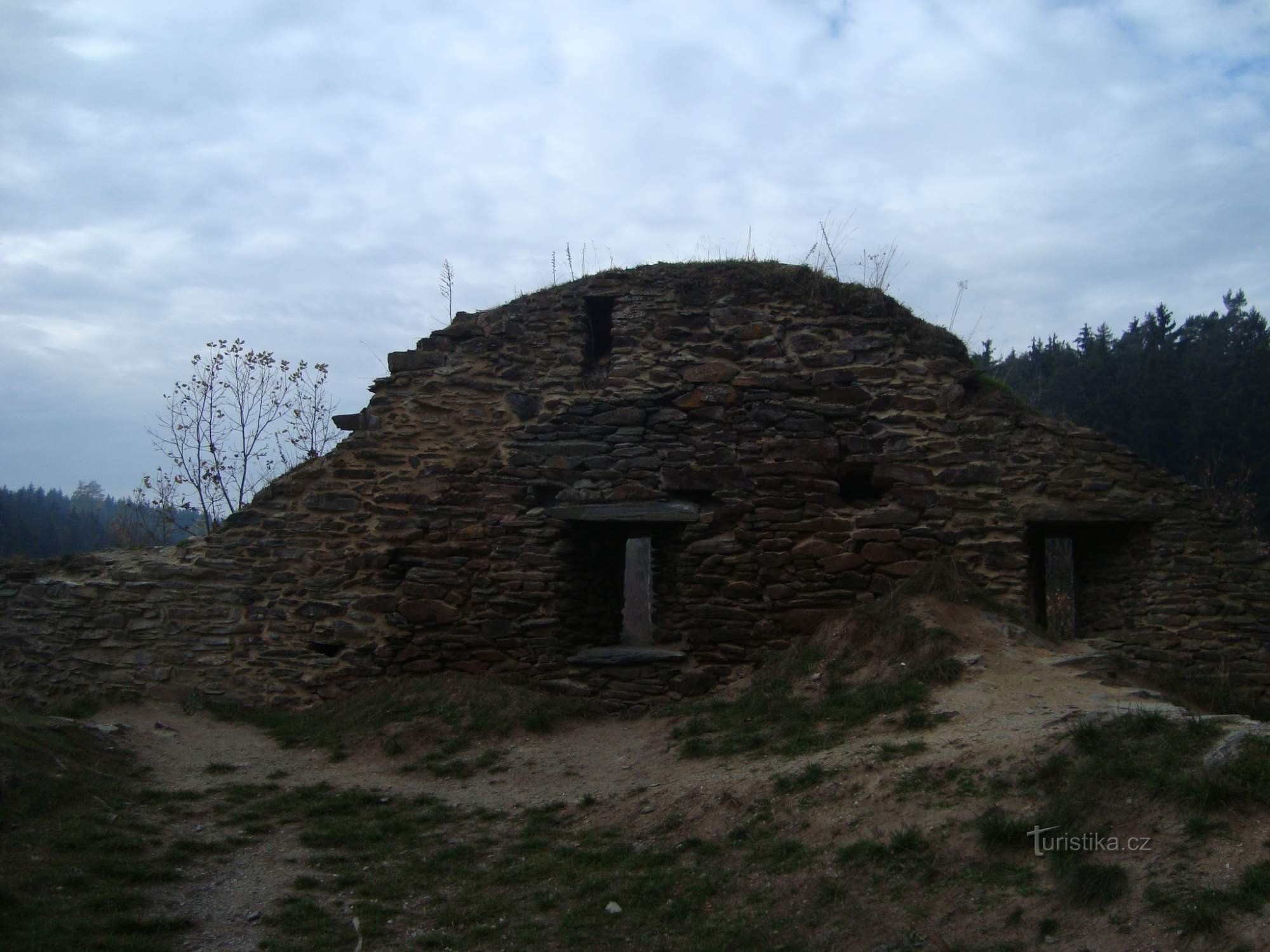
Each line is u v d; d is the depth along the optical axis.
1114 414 27.89
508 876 6.37
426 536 11.04
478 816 7.58
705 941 5.13
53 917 5.43
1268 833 4.36
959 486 10.37
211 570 11.12
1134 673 9.56
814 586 10.30
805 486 10.50
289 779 8.65
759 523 10.50
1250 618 9.91
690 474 10.70
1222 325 38.66
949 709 7.57
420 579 10.95
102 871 6.23
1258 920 3.87
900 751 6.68
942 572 9.98
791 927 5.05
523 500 10.98
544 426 11.09
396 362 11.52
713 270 11.28
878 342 10.73
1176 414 27.47
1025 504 10.27
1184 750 5.22
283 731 9.97
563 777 8.38
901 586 9.94
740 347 10.91
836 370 10.70
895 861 5.26
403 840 7.16
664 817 6.89
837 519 10.40
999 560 10.14
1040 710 7.16
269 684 10.82
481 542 10.95
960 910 4.71
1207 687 9.73
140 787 8.12
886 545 10.27
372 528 11.09
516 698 10.14
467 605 10.87
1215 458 25.78
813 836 5.89
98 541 50.25
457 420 11.27
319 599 11.00
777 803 6.46
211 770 8.73
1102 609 10.66
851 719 7.92
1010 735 6.48
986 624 9.26
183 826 7.34
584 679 10.54
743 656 10.28
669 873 6.01
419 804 7.92
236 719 10.46
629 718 10.14
